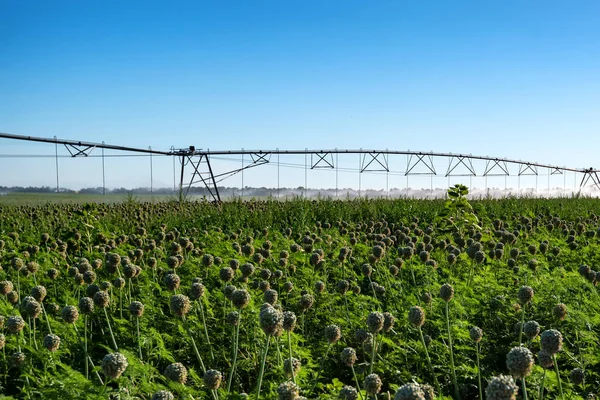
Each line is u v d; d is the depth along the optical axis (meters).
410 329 6.24
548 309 6.69
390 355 5.55
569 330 6.21
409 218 18.47
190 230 14.25
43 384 4.01
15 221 14.77
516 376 3.37
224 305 6.30
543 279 7.65
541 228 13.26
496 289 7.32
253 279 7.75
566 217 19.38
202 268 8.68
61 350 5.09
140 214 17.17
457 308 6.43
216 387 3.75
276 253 10.26
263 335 5.54
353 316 6.58
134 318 6.06
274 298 5.05
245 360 5.38
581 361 5.28
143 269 8.65
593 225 15.51
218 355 5.66
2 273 7.97
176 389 3.84
